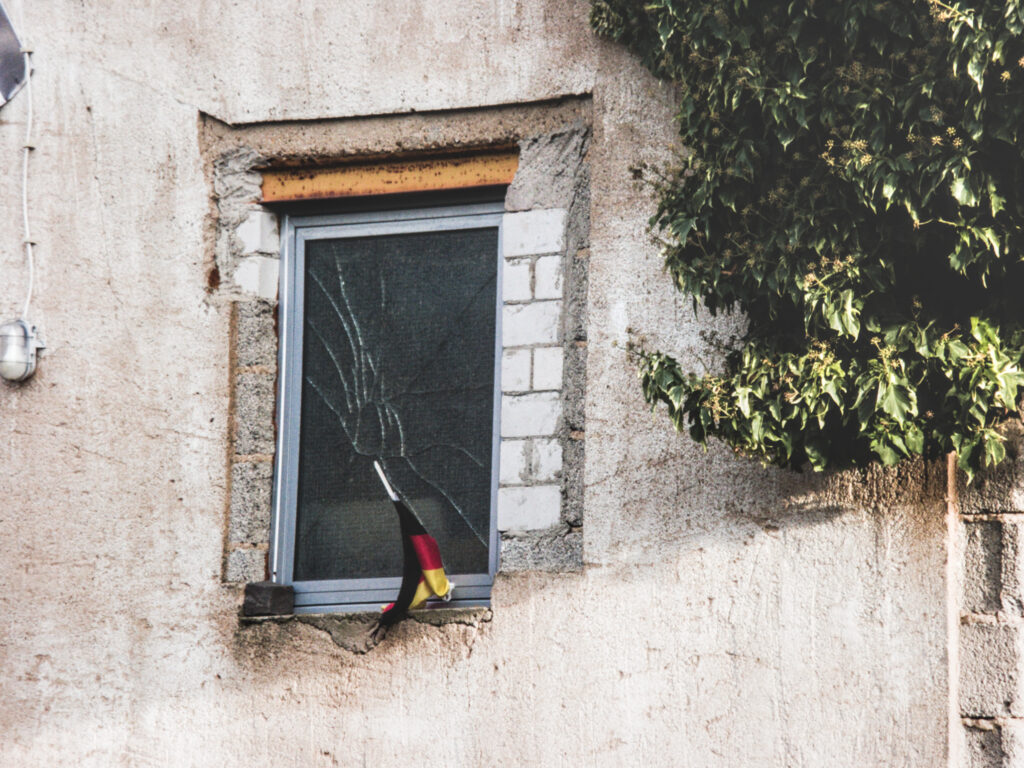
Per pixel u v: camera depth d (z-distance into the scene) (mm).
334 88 15781
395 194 15789
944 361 11711
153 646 15133
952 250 11852
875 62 11875
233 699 14789
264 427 15648
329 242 16141
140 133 16188
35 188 16281
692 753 13359
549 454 14648
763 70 12203
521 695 13977
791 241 12078
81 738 15062
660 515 13984
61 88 16375
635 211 14625
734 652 13445
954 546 13281
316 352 15953
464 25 15492
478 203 15734
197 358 15711
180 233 15953
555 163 15086
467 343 15539
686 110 12820
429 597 14648
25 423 15875
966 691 13281
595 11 14836
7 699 15312
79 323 15977
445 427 15438
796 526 13516
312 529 15594
